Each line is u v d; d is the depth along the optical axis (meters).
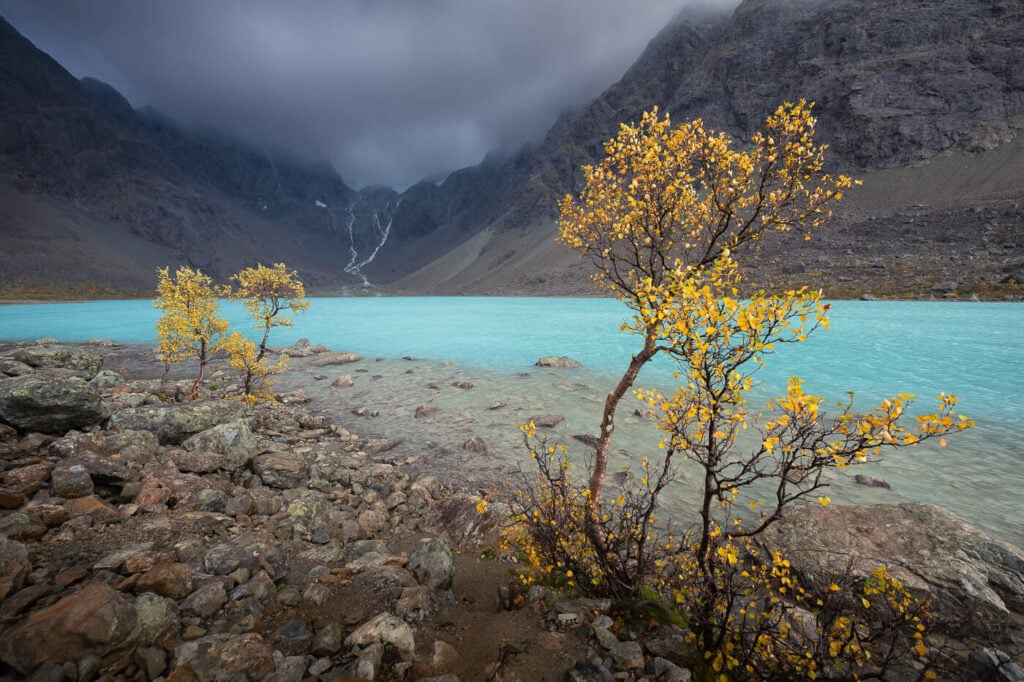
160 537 8.29
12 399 12.32
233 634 5.81
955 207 121.56
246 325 70.19
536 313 91.31
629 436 18.97
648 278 6.73
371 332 62.06
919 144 163.75
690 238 7.41
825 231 134.88
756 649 5.59
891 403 4.03
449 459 17.22
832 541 9.27
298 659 5.55
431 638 6.40
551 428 20.38
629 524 7.62
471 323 72.88
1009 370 28.89
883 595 7.31
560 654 5.99
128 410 14.92
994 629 7.22
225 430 14.23
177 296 21.31
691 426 7.37
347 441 18.95
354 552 9.09
